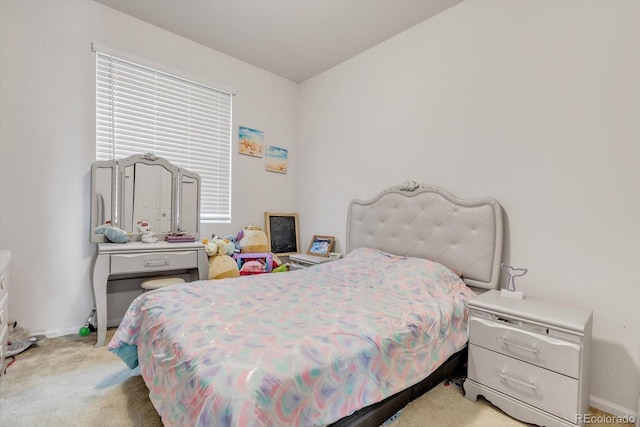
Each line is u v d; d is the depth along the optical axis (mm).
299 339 1151
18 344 2100
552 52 1893
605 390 1674
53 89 2354
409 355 1396
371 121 3029
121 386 1721
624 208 1637
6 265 1783
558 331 1419
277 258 3332
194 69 3033
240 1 2420
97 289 2203
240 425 785
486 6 2205
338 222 3367
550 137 1898
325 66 3436
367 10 2477
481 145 2227
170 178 2855
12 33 2205
